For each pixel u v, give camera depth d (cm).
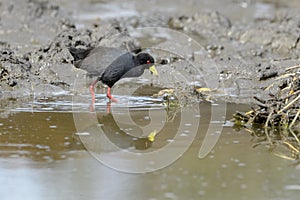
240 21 2286
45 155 1120
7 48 1717
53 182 1016
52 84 1558
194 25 2167
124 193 979
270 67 1672
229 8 2538
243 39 1992
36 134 1221
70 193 980
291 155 1135
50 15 2216
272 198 955
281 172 1056
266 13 2442
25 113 1352
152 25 2219
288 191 980
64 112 1369
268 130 1270
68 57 1662
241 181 1020
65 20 2119
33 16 2166
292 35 1920
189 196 966
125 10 2492
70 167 1074
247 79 1631
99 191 988
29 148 1149
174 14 2394
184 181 1022
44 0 2298
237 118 1312
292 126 1284
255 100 1480
